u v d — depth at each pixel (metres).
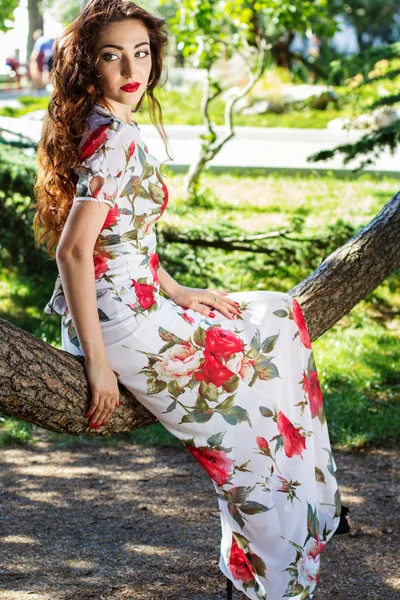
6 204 8.14
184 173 13.30
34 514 4.40
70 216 2.55
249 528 2.80
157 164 2.71
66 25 2.73
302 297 3.40
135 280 2.71
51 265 8.34
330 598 3.55
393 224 3.55
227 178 13.27
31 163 7.90
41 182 2.75
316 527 2.86
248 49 11.39
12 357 2.48
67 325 2.84
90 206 2.54
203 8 10.42
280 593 2.78
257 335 2.90
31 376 2.51
